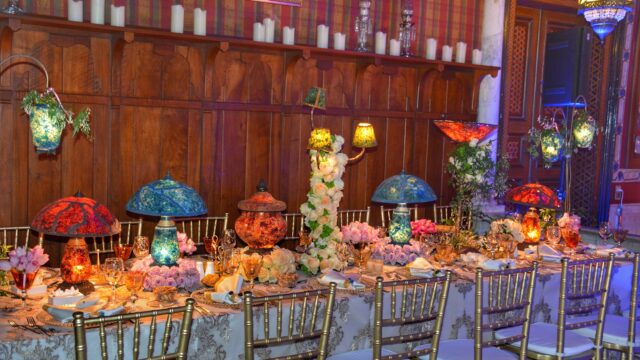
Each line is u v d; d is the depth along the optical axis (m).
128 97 5.16
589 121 5.91
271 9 5.86
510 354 3.71
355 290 3.58
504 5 7.02
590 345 3.96
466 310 3.96
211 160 5.57
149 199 3.57
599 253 5.02
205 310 3.17
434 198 4.55
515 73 7.63
